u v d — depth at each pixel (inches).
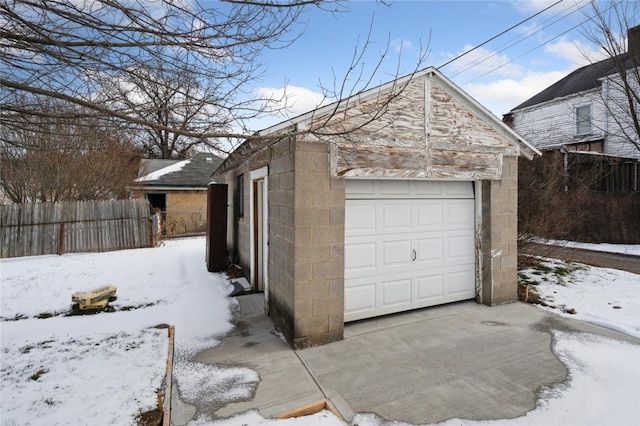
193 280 281.0
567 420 104.2
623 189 441.1
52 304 222.1
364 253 186.1
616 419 104.3
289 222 161.5
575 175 409.4
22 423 102.5
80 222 424.5
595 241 426.3
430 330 174.2
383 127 173.9
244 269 290.0
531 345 156.3
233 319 194.2
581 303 212.1
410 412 108.5
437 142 190.9
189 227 632.4
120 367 137.8
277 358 145.8
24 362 142.2
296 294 154.2
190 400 114.7
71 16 89.3
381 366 138.1
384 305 192.9
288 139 163.0
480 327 178.1
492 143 209.9
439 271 209.9
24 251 395.2
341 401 114.5
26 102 105.1
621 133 476.1
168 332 174.2
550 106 618.2
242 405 112.0
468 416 106.3
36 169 441.4
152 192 616.7
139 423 103.6
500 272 214.7
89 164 470.9
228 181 375.2
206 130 113.5
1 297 236.2
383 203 191.0
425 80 186.5
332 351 152.1
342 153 163.6
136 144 219.1
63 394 118.3
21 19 86.9
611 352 148.6
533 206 319.0
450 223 212.8
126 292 247.0
